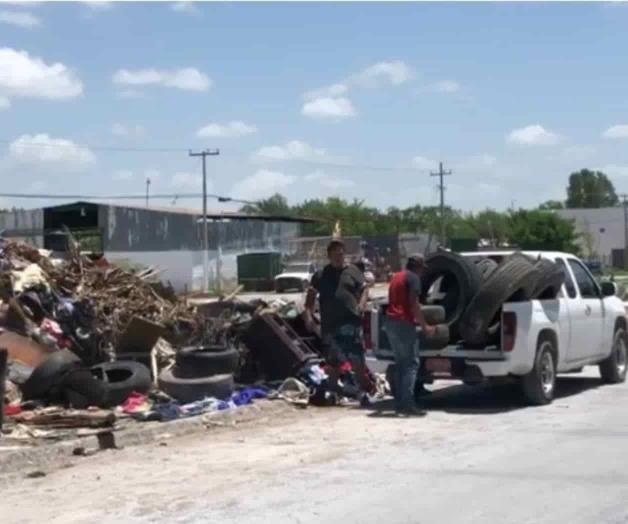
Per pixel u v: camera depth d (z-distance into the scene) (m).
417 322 13.04
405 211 110.56
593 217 117.44
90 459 10.41
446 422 12.51
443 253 13.75
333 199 114.56
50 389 12.44
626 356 16.70
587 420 12.49
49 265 16.22
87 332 14.79
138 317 14.66
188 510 8.16
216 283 67.88
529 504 8.14
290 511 8.05
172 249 71.06
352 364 13.88
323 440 11.32
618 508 7.98
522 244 91.75
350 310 13.74
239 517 7.90
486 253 14.66
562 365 14.53
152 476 9.54
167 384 13.33
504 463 9.79
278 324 15.32
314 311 15.79
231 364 13.72
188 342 15.48
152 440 11.41
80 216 66.75
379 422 12.58
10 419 11.50
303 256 73.00
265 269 65.25
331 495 8.55
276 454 10.52
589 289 15.80
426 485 8.87
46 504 8.52
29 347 13.55
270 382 14.84
